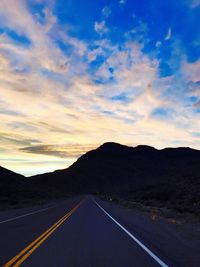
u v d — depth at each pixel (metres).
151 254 11.70
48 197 110.62
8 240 14.96
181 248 12.84
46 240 15.02
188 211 43.47
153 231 18.52
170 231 18.53
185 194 67.50
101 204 56.66
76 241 14.79
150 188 116.62
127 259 10.83
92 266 9.81
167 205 59.97
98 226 21.19
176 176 119.31
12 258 10.89
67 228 19.98
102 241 14.82
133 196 113.12
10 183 108.25
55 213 33.50
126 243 14.27
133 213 35.34
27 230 18.88
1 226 21.02
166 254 11.64
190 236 16.39
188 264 10.01
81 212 35.16
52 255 11.49
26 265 9.88
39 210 38.94
